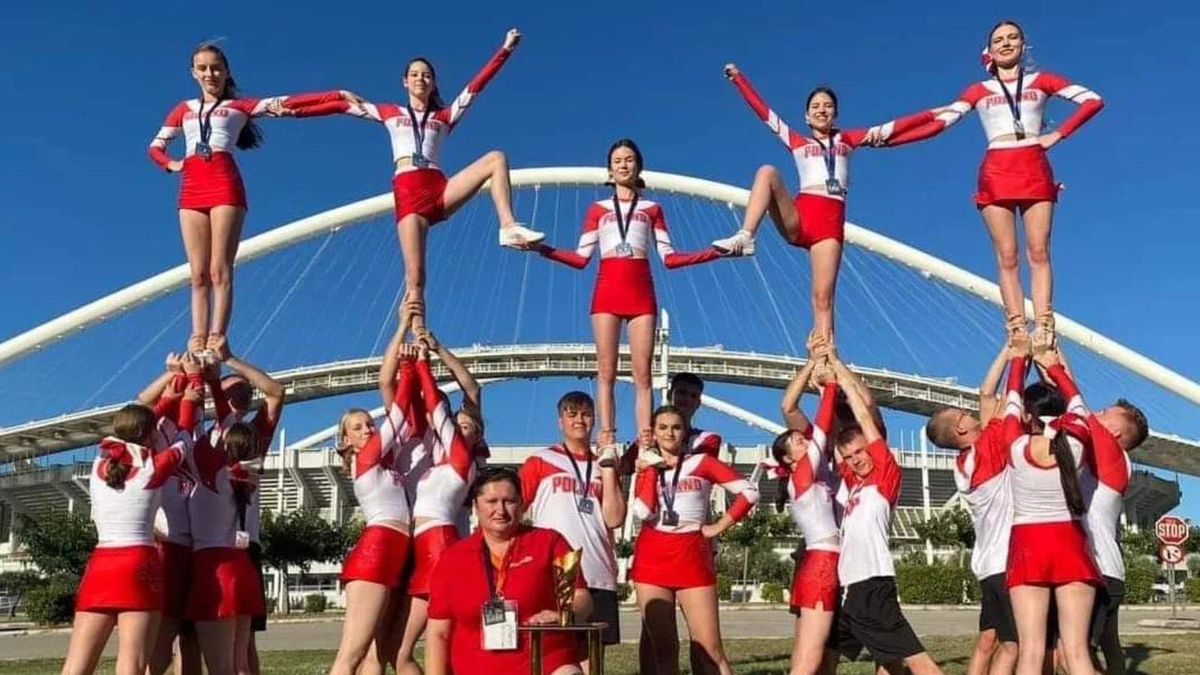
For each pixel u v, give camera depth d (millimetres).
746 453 66312
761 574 62281
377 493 9078
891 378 75688
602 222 10664
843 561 9477
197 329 10328
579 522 9594
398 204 10008
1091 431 8766
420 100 10234
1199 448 73750
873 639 9203
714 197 56125
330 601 58906
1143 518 92938
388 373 9867
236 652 9867
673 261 10414
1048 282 10016
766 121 10875
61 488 69125
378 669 9508
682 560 9688
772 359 79188
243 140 10711
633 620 33531
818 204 10492
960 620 34969
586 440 9875
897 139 10602
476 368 77500
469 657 7398
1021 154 10094
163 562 9469
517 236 9891
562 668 7293
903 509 76875
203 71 10391
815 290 10516
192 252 10344
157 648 9523
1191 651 17531
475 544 7598
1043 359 9398
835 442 10195
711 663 9719
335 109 10477
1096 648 9625
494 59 10328
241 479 9719
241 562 9648
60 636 32125
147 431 8938
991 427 9797
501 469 7688
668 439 9719
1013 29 10258
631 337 10469
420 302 9758
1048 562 8211
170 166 10539
